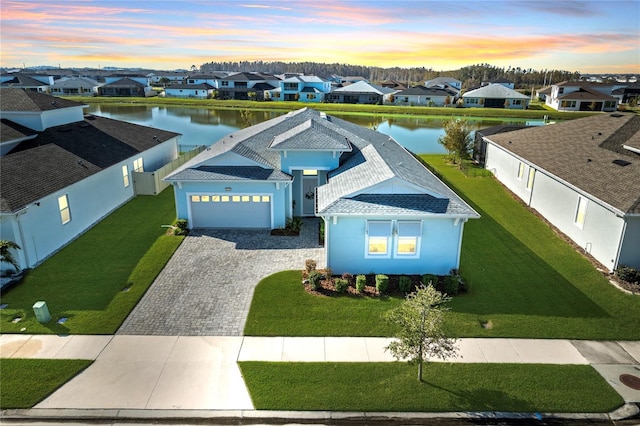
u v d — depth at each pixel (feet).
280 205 71.97
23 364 40.29
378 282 52.95
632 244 57.16
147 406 35.65
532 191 86.02
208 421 34.37
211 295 52.75
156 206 86.53
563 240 70.79
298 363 40.78
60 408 35.37
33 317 47.65
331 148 72.33
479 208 86.43
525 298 53.01
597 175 68.18
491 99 321.93
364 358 41.65
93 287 54.19
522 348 43.52
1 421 34.19
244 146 79.20
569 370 40.34
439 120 257.75
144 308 49.83
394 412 35.27
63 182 67.05
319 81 375.25
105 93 375.86
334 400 36.27
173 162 103.55
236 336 44.93
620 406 36.09
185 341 44.01
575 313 49.85
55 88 373.20
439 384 38.22
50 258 62.23
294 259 62.80
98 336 44.65
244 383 38.19
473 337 45.21
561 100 303.89
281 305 50.57
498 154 108.68
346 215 54.54
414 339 35.50
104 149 88.33
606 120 92.22
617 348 43.80
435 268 58.29
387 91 410.52
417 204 56.13
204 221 73.82
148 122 226.99
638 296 53.47
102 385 37.86
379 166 65.00
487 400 36.52
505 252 66.23
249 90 363.76
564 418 34.91
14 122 84.28
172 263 61.11
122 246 66.69
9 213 53.72
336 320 47.75
